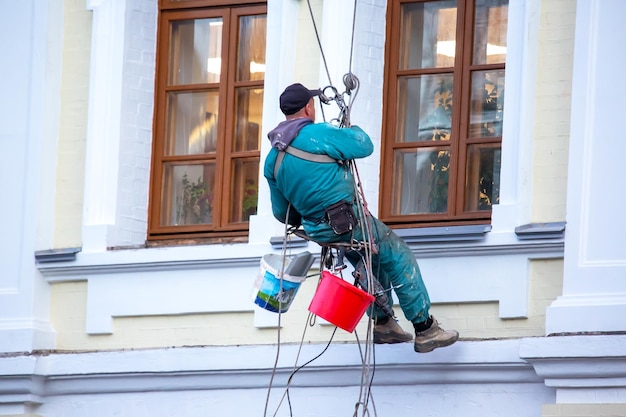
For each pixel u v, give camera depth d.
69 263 26.11
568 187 23.22
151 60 26.86
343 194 22.41
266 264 22.98
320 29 25.69
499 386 23.55
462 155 25.17
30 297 26.17
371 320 23.44
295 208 22.86
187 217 26.56
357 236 22.58
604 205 23.05
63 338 26.22
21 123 26.67
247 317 25.31
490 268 23.95
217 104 26.70
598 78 23.25
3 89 26.80
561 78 23.94
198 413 25.17
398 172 25.50
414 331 24.17
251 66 26.62
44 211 26.47
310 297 24.98
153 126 26.80
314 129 22.41
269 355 24.72
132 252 25.83
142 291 25.83
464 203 25.08
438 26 25.64
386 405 24.11
